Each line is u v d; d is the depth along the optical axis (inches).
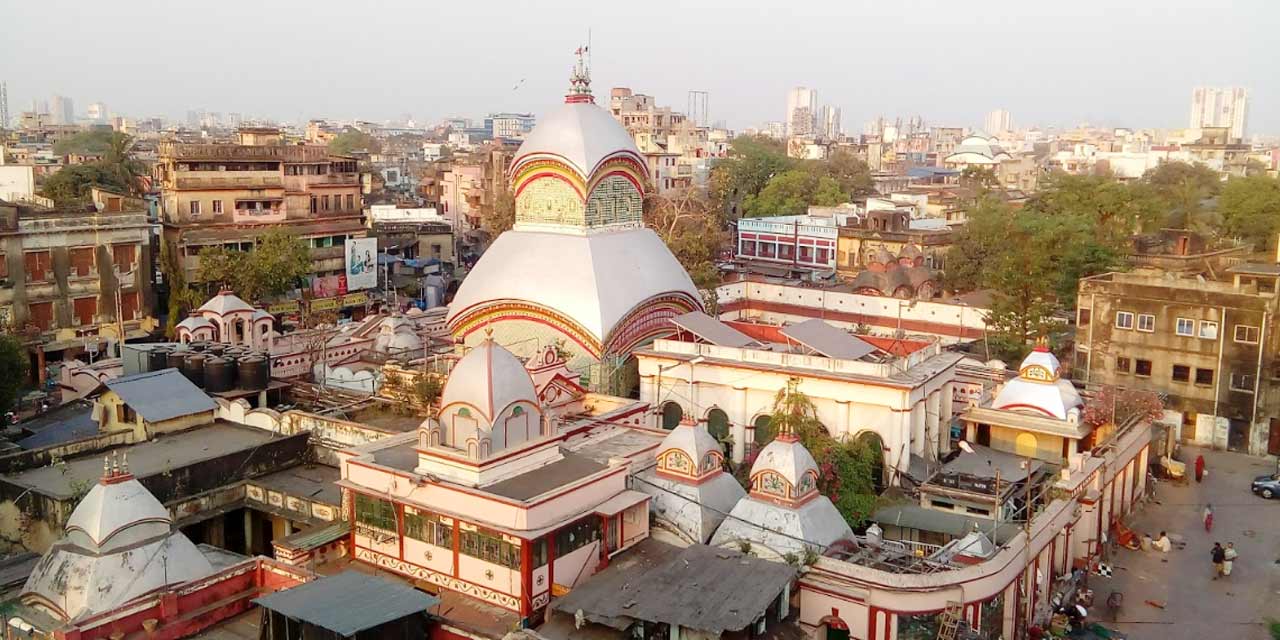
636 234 1898.4
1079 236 2716.5
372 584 1001.5
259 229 3083.2
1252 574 1483.8
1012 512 1357.0
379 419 1667.1
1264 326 2021.4
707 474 1250.6
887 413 1537.9
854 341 1695.4
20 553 1316.4
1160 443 1984.5
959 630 1090.1
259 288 2859.3
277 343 2250.2
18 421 1854.1
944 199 4719.5
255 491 1430.9
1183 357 2123.5
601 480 1136.2
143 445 1547.7
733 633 999.6
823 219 4001.0
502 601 1062.4
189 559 1072.2
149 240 2768.2
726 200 4926.2
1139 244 3294.8
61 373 2156.7
